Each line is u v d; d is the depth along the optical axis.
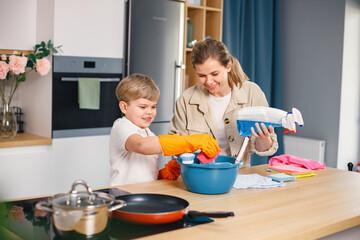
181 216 1.22
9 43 3.11
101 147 3.28
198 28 3.87
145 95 1.73
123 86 1.76
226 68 1.90
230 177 1.54
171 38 3.60
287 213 1.35
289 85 4.57
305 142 4.25
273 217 1.30
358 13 4.08
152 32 3.47
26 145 2.91
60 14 2.98
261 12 4.32
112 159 1.82
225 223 1.23
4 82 3.08
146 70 3.46
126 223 1.19
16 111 3.37
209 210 1.36
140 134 1.70
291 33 4.52
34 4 3.21
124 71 3.38
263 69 4.39
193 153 1.68
